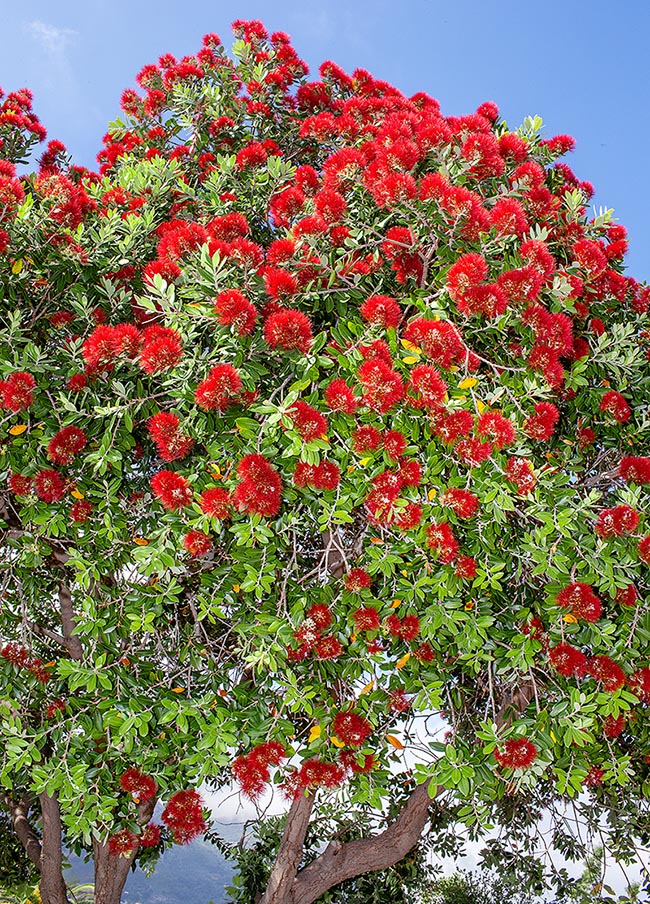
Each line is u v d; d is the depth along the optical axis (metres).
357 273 3.71
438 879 6.74
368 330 3.31
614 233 4.96
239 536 3.16
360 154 3.98
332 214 3.67
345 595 3.43
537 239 3.71
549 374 3.45
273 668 3.23
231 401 3.35
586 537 3.44
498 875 6.20
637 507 3.61
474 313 3.39
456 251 3.66
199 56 6.09
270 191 4.87
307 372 3.19
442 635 3.55
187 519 3.31
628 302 4.87
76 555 3.53
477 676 4.47
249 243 3.55
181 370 3.28
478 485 3.24
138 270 4.41
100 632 3.50
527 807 5.73
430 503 3.26
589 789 5.13
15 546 3.95
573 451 4.23
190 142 5.75
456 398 3.23
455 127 4.34
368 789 3.58
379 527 3.46
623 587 3.42
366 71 6.05
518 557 3.53
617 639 3.62
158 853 5.56
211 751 3.36
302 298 3.62
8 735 3.65
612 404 4.05
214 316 3.26
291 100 6.08
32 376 3.58
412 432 3.25
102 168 6.20
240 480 3.16
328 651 3.37
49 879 5.15
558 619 3.43
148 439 4.04
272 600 3.46
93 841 5.05
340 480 3.30
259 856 5.79
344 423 3.26
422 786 4.93
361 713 3.54
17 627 4.42
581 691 3.52
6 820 6.20
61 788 3.52
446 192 3.48
